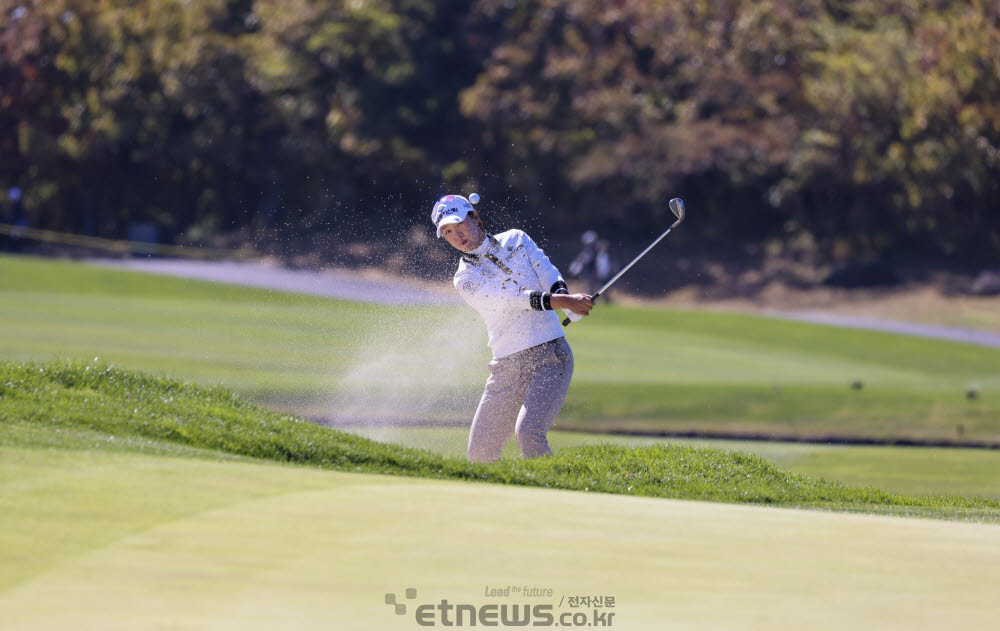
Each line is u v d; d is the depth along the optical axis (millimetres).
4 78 168375
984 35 153625
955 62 154375
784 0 169375
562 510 14703
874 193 161875
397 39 172000
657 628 9438
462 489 15836
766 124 162125
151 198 180250
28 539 11008
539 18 173750
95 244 161625
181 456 16500
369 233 163000
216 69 166250
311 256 150875
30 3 169750
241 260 148000
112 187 178250
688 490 22938
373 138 169250
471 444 24359
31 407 19609
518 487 17219
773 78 162750
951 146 152625
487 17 179250
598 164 160625
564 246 165375
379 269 134250
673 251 165625
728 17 170750
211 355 56781
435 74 176625
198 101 166375
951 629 9672
